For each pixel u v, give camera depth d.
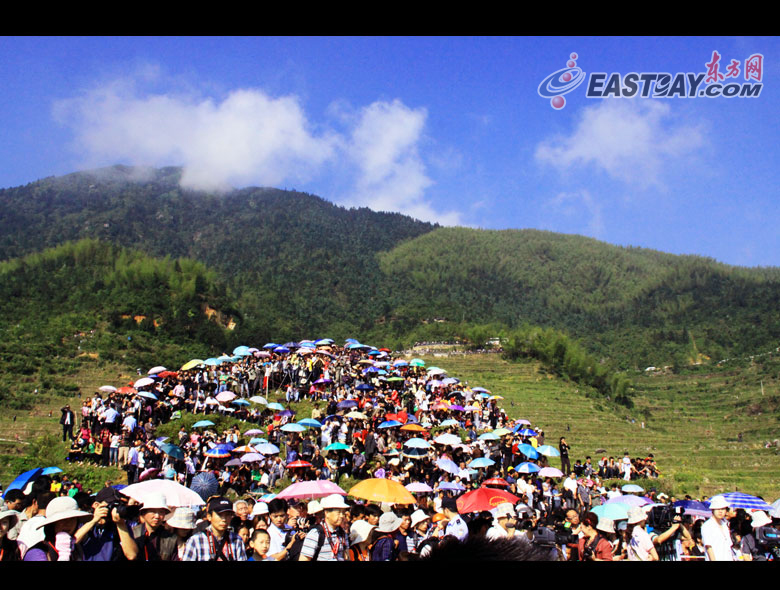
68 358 69.50
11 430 45.97
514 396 71.75
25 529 10.30
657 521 18.19
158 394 39.81
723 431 76.75
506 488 26.45
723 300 174.25
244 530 12.73
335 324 154.25
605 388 87.25
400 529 13.54
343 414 37.53
